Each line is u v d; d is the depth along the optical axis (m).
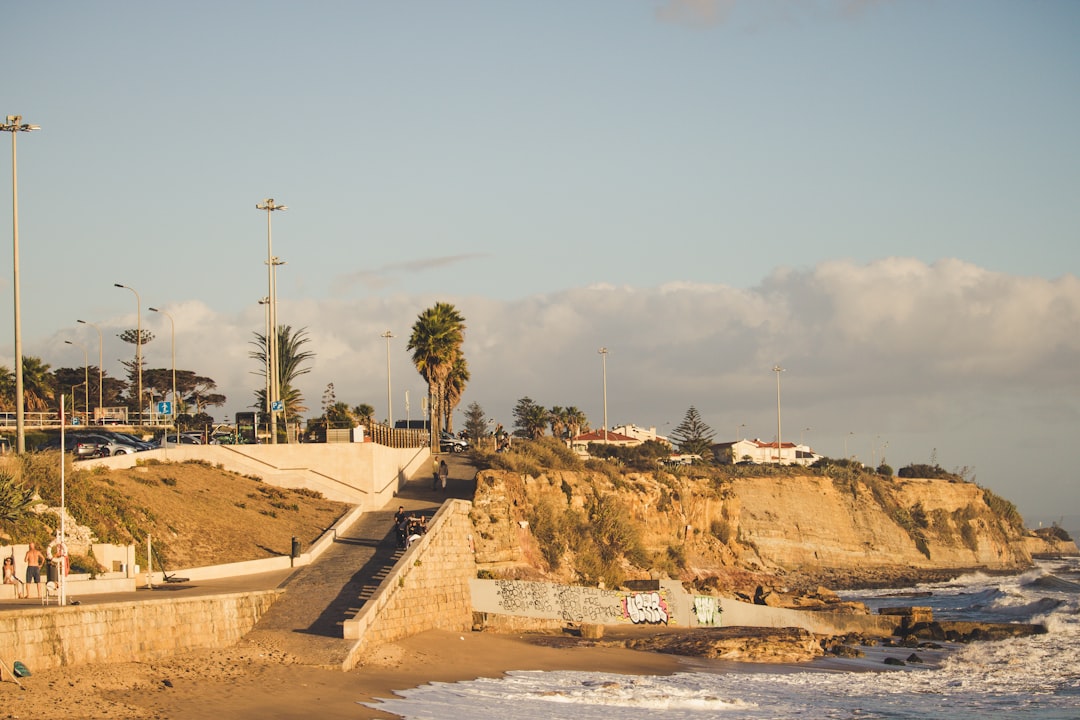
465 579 59.09
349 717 34.81
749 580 104.69
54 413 100.81
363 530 62.88
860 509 144.62
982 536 158.38
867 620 80.50
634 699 43.16
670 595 71.44
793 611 79.50
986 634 76.88
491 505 70.69
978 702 47.88
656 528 99.19
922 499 155.25
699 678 51.47
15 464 50.53
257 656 41.56
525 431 187.75
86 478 54.53
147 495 59.31
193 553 54.66
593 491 88.75
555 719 37.56
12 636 33.09
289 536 60.56
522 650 53.91
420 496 74.25
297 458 72.31
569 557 77.62
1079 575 151.62
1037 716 44.38
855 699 47.62
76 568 47.00
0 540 44.78
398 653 47.09
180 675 37.25
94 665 35.91
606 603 66.88
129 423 105.12
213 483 67.62
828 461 171.62
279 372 101.56
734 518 113.19
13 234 57.50
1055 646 68.94
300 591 49.81
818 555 135.62
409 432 89.94
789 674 54.97
